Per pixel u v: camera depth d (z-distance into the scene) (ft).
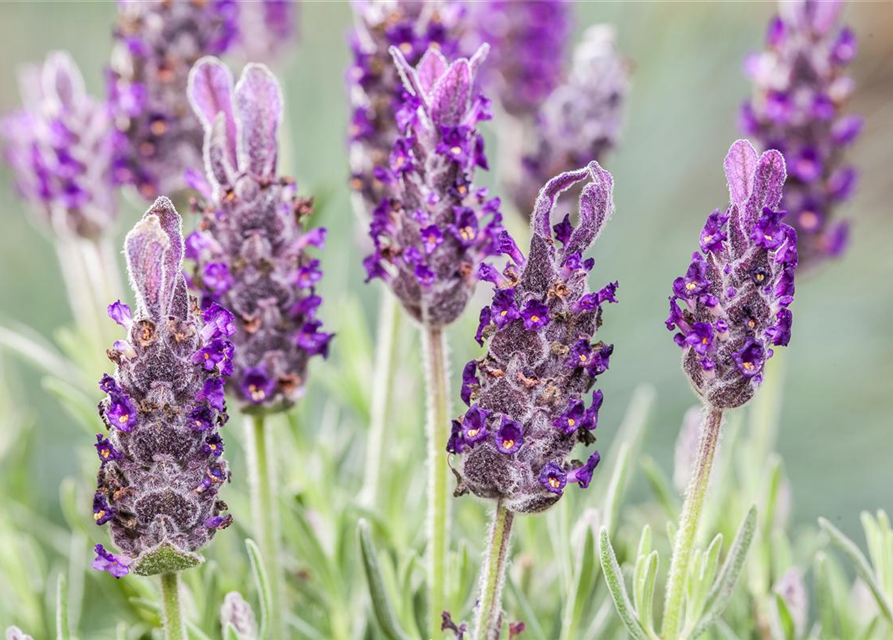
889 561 1.51
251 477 1.48
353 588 1.67
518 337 1.30
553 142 1.79
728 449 1.64
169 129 1.63
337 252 2.20
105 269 1.72
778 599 1.52
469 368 1.32
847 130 1.65
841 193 1.66
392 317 1.61
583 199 1.30
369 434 1.75
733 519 1.66
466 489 1.34
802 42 1.65
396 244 1.43
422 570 1.59
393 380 1.62
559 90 1.83
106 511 1.30
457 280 1.42
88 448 1.77
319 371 1.75
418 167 1.41
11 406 2.00
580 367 1.31
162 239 1.27
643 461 1.62
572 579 1.53
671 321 1.32
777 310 1.32
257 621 1.56
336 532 1.60
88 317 1.76
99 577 1.65
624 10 3.45
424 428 1.86
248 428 1.47
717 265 1.32
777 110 1.65
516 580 1.59
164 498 1.30
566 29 2.06
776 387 1.68
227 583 1.58
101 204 1.70
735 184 1.31
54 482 2.35
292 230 1.42
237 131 1.42
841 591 1.65
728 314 1.32
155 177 1.64
